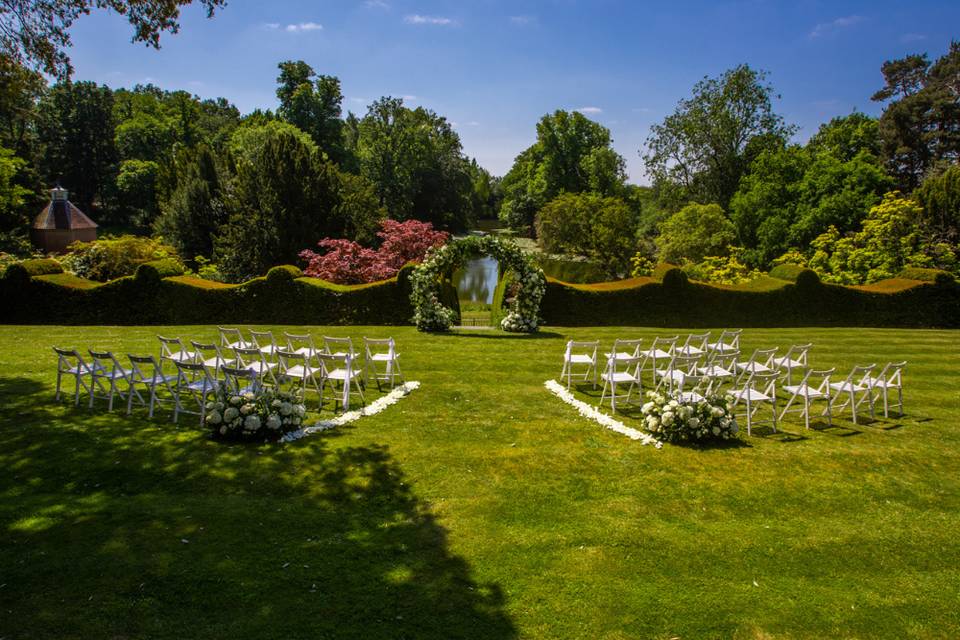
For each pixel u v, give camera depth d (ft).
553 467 22.57
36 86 40.01
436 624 13.51
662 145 130.31
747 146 127.85
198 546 16.30
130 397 27.12
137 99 229.66
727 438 25.70
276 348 33.45
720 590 15.29
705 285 60.75
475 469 22.17
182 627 13.07
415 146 169.89
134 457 22.30
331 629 13.19
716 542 17.57
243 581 14.79
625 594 14.93
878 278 78.43
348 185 107.76
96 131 187.83
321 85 158.71
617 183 171.32
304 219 88.63
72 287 57.16
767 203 113.91
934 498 20.88
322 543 16.71
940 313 60.75
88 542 16.31
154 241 81.82
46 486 19.83
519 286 53.88
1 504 18.38
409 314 58.23
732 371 32.89
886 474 22.70
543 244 138.82
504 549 16.78
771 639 13.56
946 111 120.47
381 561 15.94
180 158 118.32
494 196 327.06
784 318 61.05
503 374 36.40
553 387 33.37
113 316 57.52
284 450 23.34
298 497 19.51
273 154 89.61
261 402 24.73
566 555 16.61
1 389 30.71
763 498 20.49
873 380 29.58
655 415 26.05
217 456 22.59
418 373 36.22
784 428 27.66
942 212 87.76
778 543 17.63
